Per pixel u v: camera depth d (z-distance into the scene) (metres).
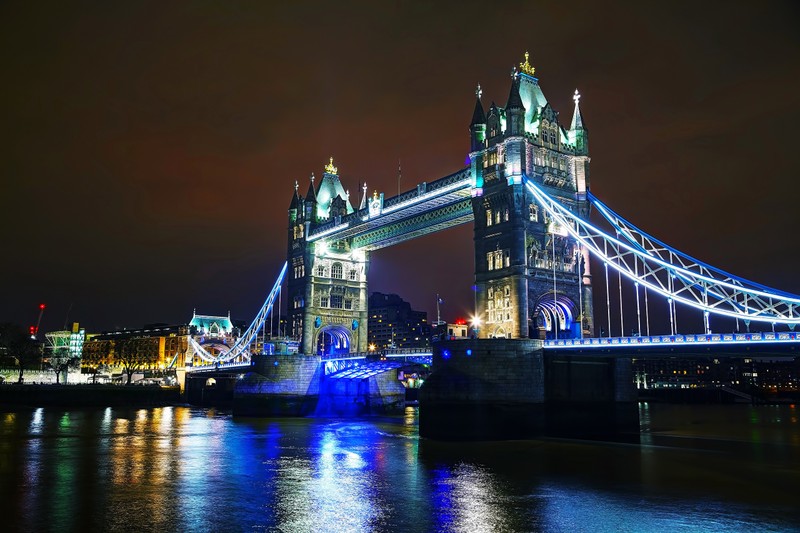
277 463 62.34
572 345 76.94
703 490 48.59
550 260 89.50
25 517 41.00
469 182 95.44
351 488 49.84
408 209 110.12
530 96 95.06
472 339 79.19
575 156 94.25
